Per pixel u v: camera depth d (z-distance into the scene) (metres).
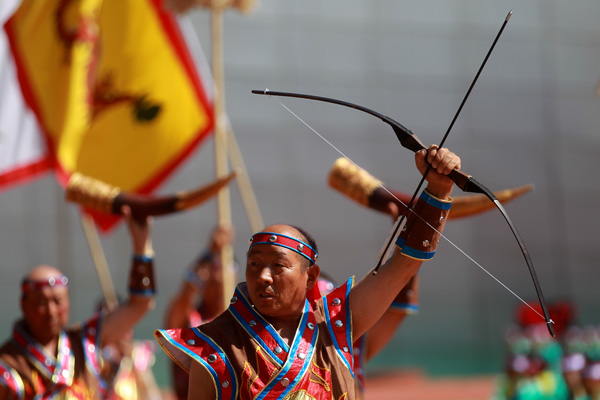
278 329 10.16
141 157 23.44
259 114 74.62
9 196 68.25
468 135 78.94
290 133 75.12
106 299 22.55
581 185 81.19
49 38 23.69
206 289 22.72
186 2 21.84
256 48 75.06
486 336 77.94
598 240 81.19
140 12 23.86
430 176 10.08
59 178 22.97
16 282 67.81
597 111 81.88
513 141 79.94
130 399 26.16
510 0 80.62
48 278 15.81
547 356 34.03
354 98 76.56
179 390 21.38
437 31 78.81
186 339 10.11
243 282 10.74
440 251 78.50
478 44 79.81
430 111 78.12
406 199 14.95
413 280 14.30
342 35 76.81
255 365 9.92
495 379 65.44
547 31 81.44
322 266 75.00
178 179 70.50
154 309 70.81
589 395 31.78
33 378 15.66
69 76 23.48
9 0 24.09
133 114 23.59
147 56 23.75
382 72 77.25
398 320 14.26
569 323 34.16
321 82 76.06
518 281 79.50
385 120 10.19
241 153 73.88
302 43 76.06
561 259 80.50
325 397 9.91
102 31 23.98
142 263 16.02
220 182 15.51
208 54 69.56
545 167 80.69
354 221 76.00
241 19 74.81
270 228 10.29
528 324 34.59
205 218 72.88
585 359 32.03
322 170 75.56
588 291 80.38
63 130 23.27
